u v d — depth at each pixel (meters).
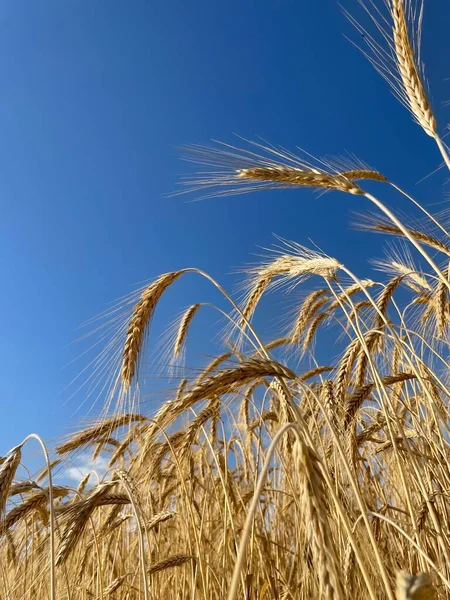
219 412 0.48
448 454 0.43
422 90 0.34
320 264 0.47
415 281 0.61
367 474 0.51
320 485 0.17
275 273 0.51
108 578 0.51
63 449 0.41
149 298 0.38
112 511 0.46
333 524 0.34
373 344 0.47
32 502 0.40
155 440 0.38
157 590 0.50
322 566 0.16
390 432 0.35
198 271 0.40
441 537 0.32
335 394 0.44
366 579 0.22
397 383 0.52
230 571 0.44
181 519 0.51
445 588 0.31
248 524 0.14
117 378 0.37
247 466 0.56
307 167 0.37
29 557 0.41
